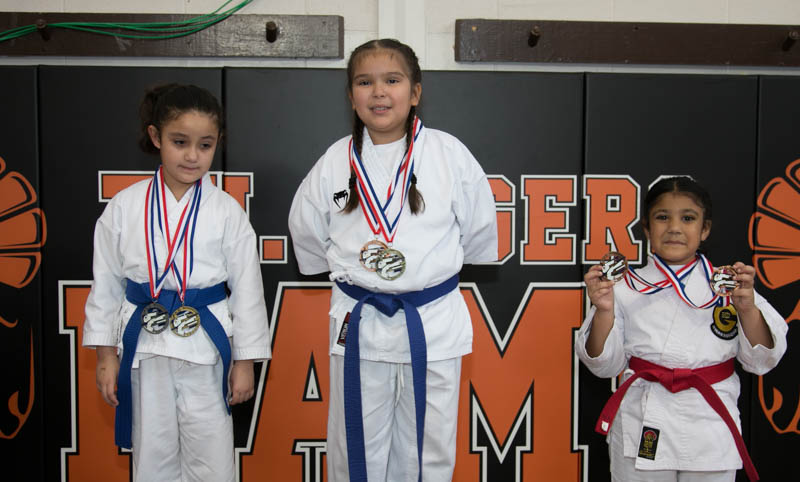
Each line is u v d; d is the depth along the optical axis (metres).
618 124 2.16
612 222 2.17
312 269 1.93
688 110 2.17
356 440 1.66
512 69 2.34
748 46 2.34
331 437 1.78
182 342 1.66
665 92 2.16
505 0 2.37
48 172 2.09
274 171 2.12
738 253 2.19
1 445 2.10
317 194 1.78
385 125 1.65
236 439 2.13
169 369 1.68
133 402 1.71
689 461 1.66
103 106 2.09
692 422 1.67
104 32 2.24
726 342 1.70
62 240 2.10
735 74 2.20
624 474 1.75
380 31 2.32
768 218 2.19
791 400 2.19
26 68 2.08
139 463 1.68
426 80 2.13
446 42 2.36
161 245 1.69
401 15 2.32
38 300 2.09
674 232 1.71
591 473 2.17
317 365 2.14
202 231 1.71
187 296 1.69
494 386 2.16
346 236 1.70
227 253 1.76
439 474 1.72
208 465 1.71
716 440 1.66
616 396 1.75
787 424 2.19
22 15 2.23
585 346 1.79
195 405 1.70
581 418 2.16
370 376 1.68
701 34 2.33
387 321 1.66
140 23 2.24
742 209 2.19
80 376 2.10
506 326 2.16
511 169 2.15
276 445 2.13
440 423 1.69
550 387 2.16
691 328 1.71
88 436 2.10
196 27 2.25
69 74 2.08
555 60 2.30
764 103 2.18
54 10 2.29
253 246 1.80
